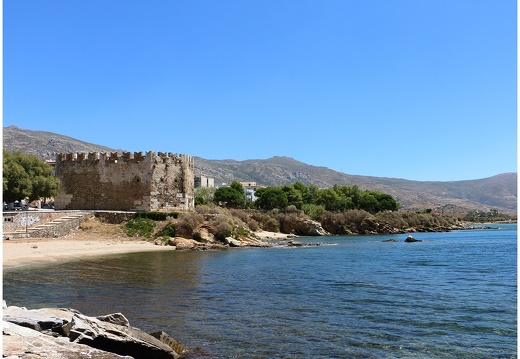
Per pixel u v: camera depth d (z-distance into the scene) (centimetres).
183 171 7450
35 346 1203
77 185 7094
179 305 2280
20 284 2853
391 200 16400
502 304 2384
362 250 6384
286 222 11100
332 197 15450
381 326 1908
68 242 5541
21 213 5547
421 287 2955
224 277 3303
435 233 13850
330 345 1642
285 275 3481
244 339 1706
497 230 16625
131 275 3319
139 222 6397
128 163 6912
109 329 1477
